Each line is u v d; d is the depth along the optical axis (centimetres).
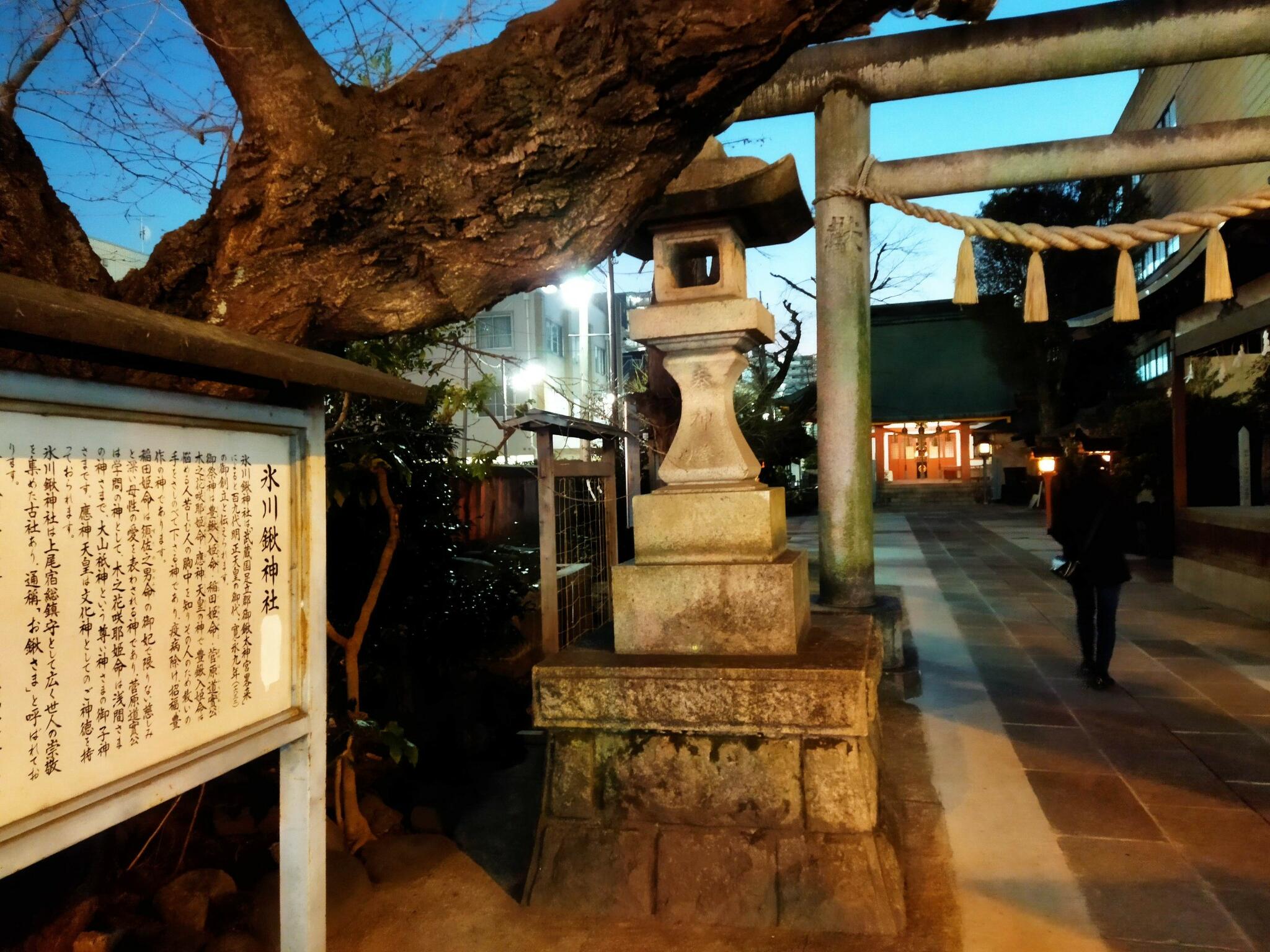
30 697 163
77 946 288
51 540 167
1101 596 617
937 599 1019
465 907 339
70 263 253
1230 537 934
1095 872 354
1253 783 445
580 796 344
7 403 159
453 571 640
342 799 403
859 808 320
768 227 397
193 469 199
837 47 621
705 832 330
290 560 230
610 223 266
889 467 3362
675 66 233
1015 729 537
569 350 2259
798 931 313
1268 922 314
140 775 184
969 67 603
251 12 245
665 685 328
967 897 336
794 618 345
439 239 257
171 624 193
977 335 2806
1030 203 2183
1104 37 584
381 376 229
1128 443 1515
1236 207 452
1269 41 571
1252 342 961
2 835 155
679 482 375
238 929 318
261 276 255
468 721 576
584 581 687
